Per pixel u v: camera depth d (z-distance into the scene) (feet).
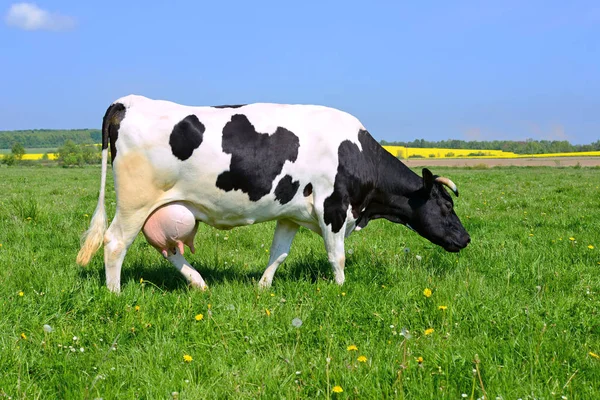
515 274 20.31
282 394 10.96
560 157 317.01
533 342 13.03
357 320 14.93
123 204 16.63
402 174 20.70
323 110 18.95
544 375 11.56
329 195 18.53
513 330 14.23
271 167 17.28
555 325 14.53
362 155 19.35
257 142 17.04
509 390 10.80
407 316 15.14
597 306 16.25
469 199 50.85
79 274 19.40
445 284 17.95
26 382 11.16
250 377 11.71
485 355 12.50
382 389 10.92
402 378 11.19
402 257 22.95
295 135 17.69
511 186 70.08
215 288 17.85
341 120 19.10
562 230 30.91
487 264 22.08
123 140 16.25
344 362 12.02
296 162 17.69
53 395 10.85
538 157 320.50
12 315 14.43
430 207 21.12
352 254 23.47
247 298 16.55
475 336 13.96
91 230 16.99
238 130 16.87
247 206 17.52
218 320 14.44
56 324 14.23
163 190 16.78
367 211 21.02
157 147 16.22
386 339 13.88
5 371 11.57
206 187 16.84
